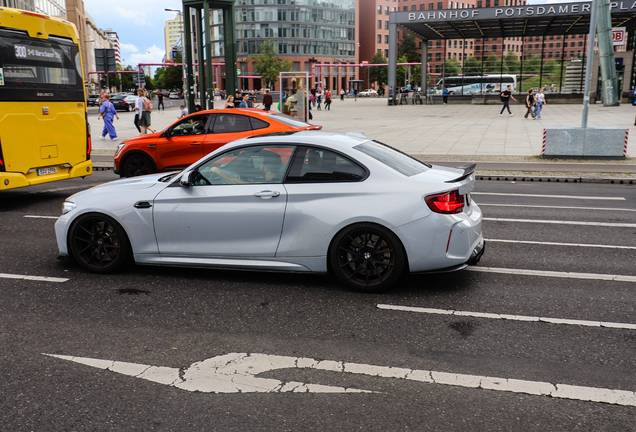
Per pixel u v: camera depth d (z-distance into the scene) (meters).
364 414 2.95
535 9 41.53
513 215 8.54
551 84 51.28
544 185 11.63
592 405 3.03
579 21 44.28
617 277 5.35
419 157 15.43
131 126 28.67
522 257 6.10
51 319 4.34
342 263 4.92
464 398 3.11
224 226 5.07
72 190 11.29
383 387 3.24
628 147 16.69
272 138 5.13
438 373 3.41
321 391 3.20
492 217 8.40
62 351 3.75
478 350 3.74
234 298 4.81
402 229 4.66
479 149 17.03
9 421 2.90
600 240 6.88
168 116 37.56
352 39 121.25
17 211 9.00
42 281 5.31
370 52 131.25
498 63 52.72
